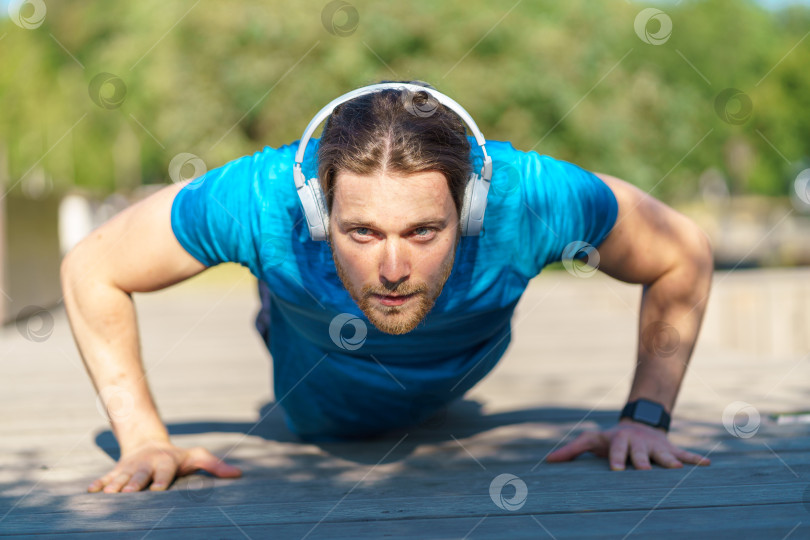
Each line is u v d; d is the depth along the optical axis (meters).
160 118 14.02
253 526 1.90
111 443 2.86
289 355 2.56
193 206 2.16
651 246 2.35
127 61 14.48
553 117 13.68
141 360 2.39
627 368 4.38
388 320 1.77
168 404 3.61
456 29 13.34
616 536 1.77
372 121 1.68
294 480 2.30
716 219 16.02
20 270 7.52
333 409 2.58
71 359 5.22
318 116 1.79
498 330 2.44
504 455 2.53
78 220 10.28
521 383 3.96
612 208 2.25
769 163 23.67
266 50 13.47
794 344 7.14
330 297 2.12
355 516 1.96
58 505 2.10
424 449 2.63
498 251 2.10
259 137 14.12
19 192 7.57
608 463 2.39
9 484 2.33
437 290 1.77
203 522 1.93
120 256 2.25
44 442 2.90
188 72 13.77
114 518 1.98
